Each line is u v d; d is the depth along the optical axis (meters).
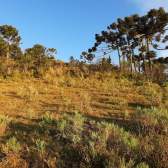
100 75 16.03
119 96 7.82
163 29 20.00
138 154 2.72
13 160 2.59
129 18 20.19
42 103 6.29
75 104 6.14
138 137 3.37
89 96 7.42
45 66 17.77
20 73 14.85
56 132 3.67
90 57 22.08
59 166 2.54
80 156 2.79
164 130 3.51
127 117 4.76
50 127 3.90
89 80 13.45
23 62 16.88
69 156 2.82
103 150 2.75
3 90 8.38
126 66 23.80
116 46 24.44
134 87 11.22
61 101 6.62
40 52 21.05
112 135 3.25
